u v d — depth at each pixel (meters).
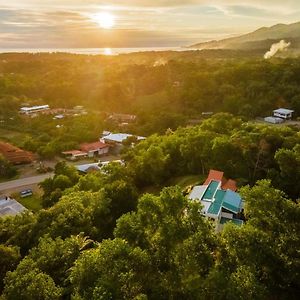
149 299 18.00
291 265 19.31
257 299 16.92
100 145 94.19
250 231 19.92
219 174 45.59
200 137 53.47
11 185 72.06
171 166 55.97
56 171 66.56
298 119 102.38
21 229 37.06
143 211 21.47
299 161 42.00
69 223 35.28
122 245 19.11
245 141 48.78
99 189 48.75
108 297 16.44
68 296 22.28
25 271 22.59
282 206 21.80
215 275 17.44
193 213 20.45
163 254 19.36
